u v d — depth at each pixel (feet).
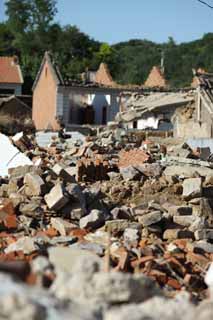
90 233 53.93
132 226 56.29
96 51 355.15
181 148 93.40
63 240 49.32
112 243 48.32
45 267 19.88
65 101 203.62
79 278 18.88
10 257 41.81
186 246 52.31
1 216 57.36
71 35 347.97
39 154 89.97
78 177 74.84
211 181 72.28
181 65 333.42
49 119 208.23
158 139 117.08
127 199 67.82
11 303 15.49
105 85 211.61
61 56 334.65
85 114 208.54
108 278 18.86
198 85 158.92
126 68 345.51
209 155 95.71
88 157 89.56
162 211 63.46
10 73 263.08
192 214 64.69
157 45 361.92
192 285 42.50
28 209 58.29
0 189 65.51
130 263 42.88
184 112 154.10
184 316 17.97
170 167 76.02
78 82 205.87
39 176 63.77
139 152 85.35
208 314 17.90
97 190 65.10
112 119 205.67
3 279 16.99
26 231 55.06
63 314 16.14
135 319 17.29
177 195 68.49
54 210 58.65
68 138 120.98
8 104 163.63
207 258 49.73
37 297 16.43
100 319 17.24
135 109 183.73
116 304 18.76
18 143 93.40
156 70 251.80
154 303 18.56
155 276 41.60
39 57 325.01
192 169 75.41
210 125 148.87
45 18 346.95
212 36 344.69
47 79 211.20
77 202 59.52
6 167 82.79
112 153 96.02
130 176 72.79
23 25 347.36
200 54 337.31
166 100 181.78
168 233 57.00
